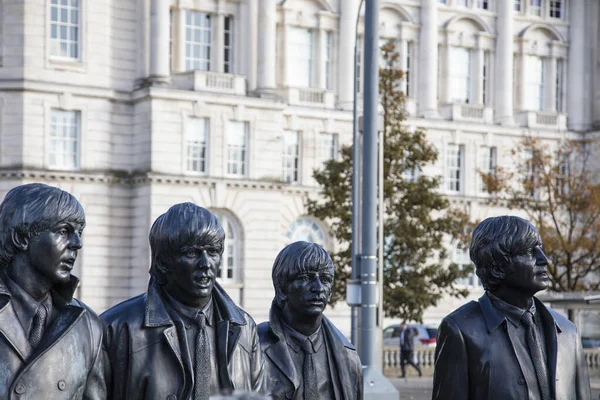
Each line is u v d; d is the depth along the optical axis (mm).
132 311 6316
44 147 57156
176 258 6156
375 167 24141
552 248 47719
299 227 65062
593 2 75688
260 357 6629
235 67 63000
